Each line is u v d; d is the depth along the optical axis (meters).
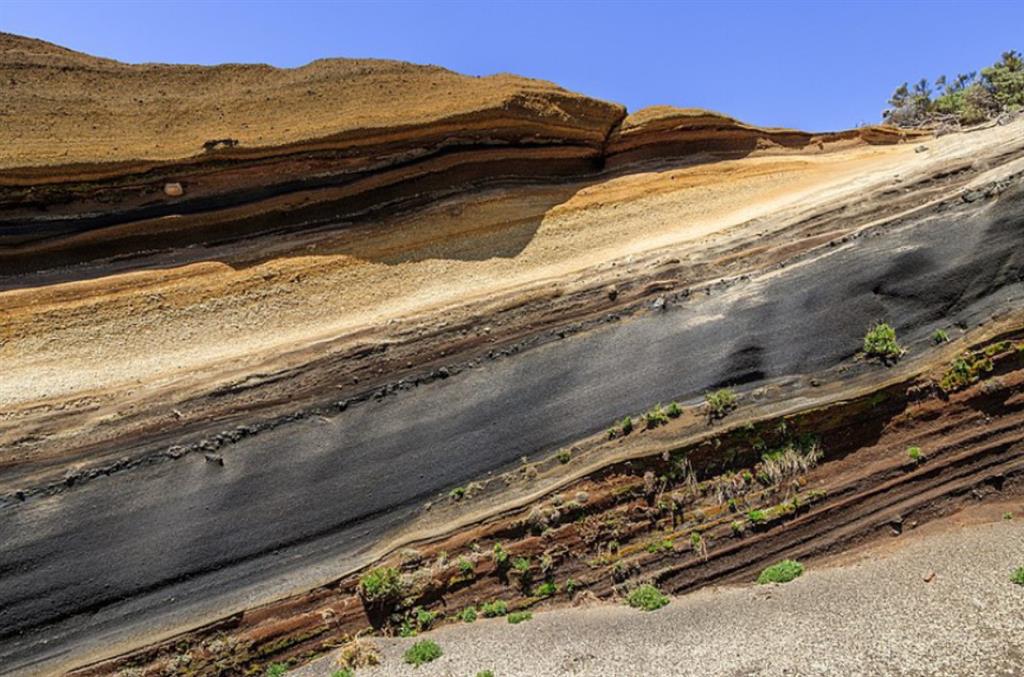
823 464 16.56
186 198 19.94
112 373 17.58
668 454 16.52
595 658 12.68
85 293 18.77
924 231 18.56
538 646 13.52
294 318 19.36
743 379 17.38
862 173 22.83
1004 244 17.69
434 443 17.14
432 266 20.66
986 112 28.56
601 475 16.50
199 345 18.53
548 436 17.17
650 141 24.36
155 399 16.98
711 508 16.25
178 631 14.92
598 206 22.73
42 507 15.52
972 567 13.78
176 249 19.86
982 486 16.27
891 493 16.28
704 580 15.73
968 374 16.84
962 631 11.75
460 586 15.70
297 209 20.66
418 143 21.08
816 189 22.42
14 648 14.56
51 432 16.28
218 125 20.48
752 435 16.66
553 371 18.03
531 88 22.14
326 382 17.64
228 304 19.30
